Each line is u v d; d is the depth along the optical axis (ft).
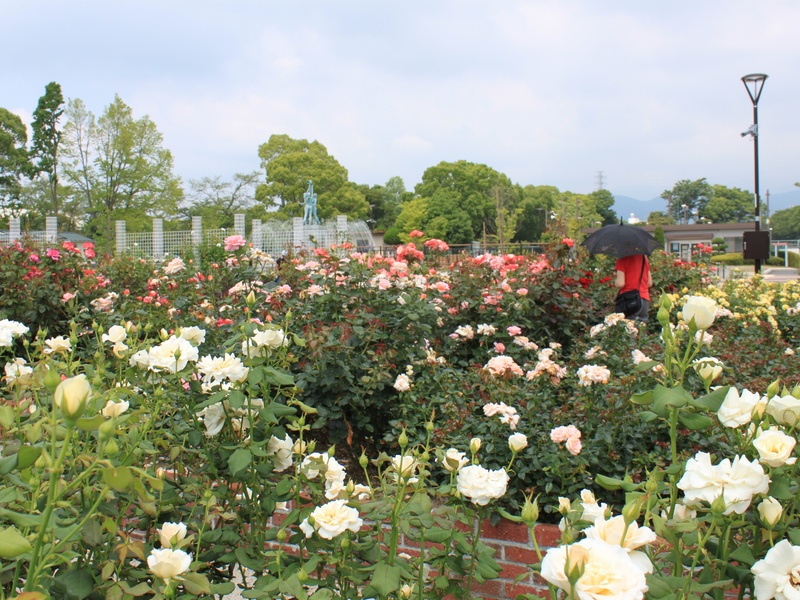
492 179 231.91
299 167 181.88
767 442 4.51
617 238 23.34
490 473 6.33
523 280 22.00
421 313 14.99
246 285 18.16
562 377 13.66
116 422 5.66
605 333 17.90
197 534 6.54
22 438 6.45
